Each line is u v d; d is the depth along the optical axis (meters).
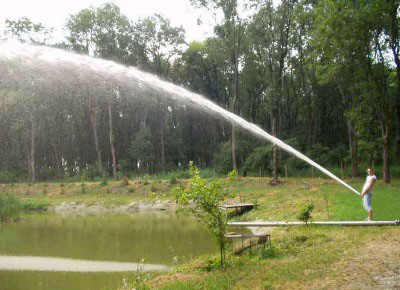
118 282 13.77
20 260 17.64
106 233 25.14
